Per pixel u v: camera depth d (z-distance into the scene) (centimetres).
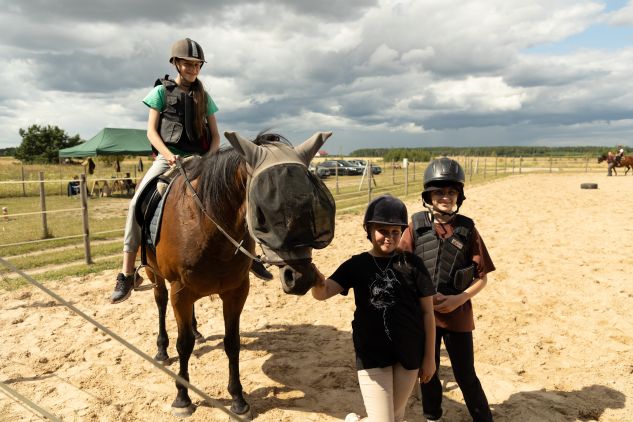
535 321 507
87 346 451
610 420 324
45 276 698
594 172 3894
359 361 240
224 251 292
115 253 898
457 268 276
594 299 568
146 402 352
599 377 384
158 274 375
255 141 262
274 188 223
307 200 221
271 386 377
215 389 372
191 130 361
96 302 584
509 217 1218
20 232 1113
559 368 403
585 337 464
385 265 244
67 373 396
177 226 302
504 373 393
